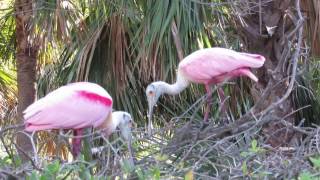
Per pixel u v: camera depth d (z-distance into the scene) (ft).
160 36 25.35
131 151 16.81
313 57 27.50
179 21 25.62
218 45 28.50
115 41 28.09
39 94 31.32
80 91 19.85
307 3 25.22
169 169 16.08
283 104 23.40
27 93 30.37
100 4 27.04
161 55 26.63
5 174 14.02
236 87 29.40
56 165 13.52
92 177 13.87
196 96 29.66
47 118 19.12
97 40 28.55
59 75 30.30
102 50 28.76
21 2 27.99
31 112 19.17
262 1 24.06
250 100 29.63
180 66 24.39
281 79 22.40
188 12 25.85
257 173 15.19
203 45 26.61
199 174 15.34
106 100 20.25
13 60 33.19
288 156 17.65
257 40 24.48
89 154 18.89
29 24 28.09
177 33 25.75
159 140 19.42
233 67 23.13
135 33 27.50
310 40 25.72
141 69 27.20
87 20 28.68
